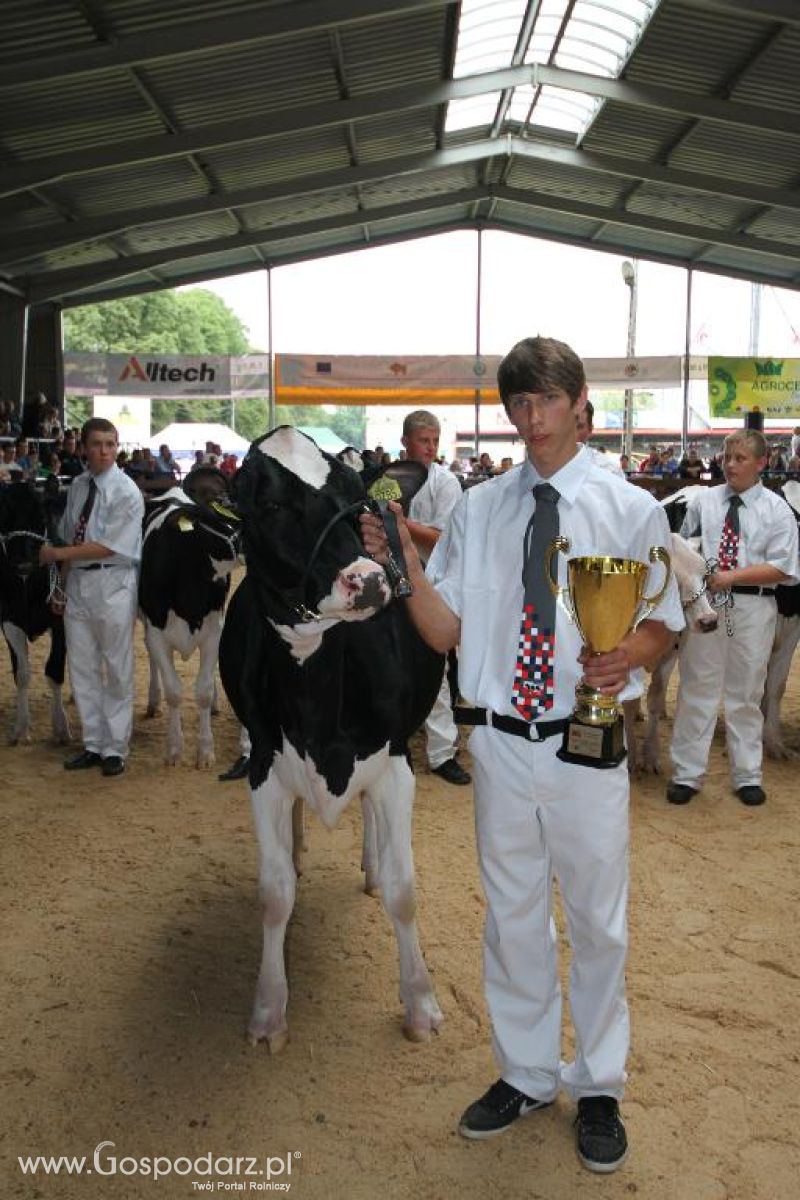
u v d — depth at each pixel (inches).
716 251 756.0
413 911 113.1
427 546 159.0
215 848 171.2
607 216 713.0
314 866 162.9
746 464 182.5
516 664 88.1
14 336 693.9
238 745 231.0
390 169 617.6
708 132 562.9
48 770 212.8
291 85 471.8
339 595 92.7
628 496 86.8
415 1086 106.5
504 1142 97.3
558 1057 98.0
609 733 81.1
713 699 189.9
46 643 363.9
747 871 162.7
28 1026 118.0
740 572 177.5
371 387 753.0
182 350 1862.7
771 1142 98.1
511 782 88.0
